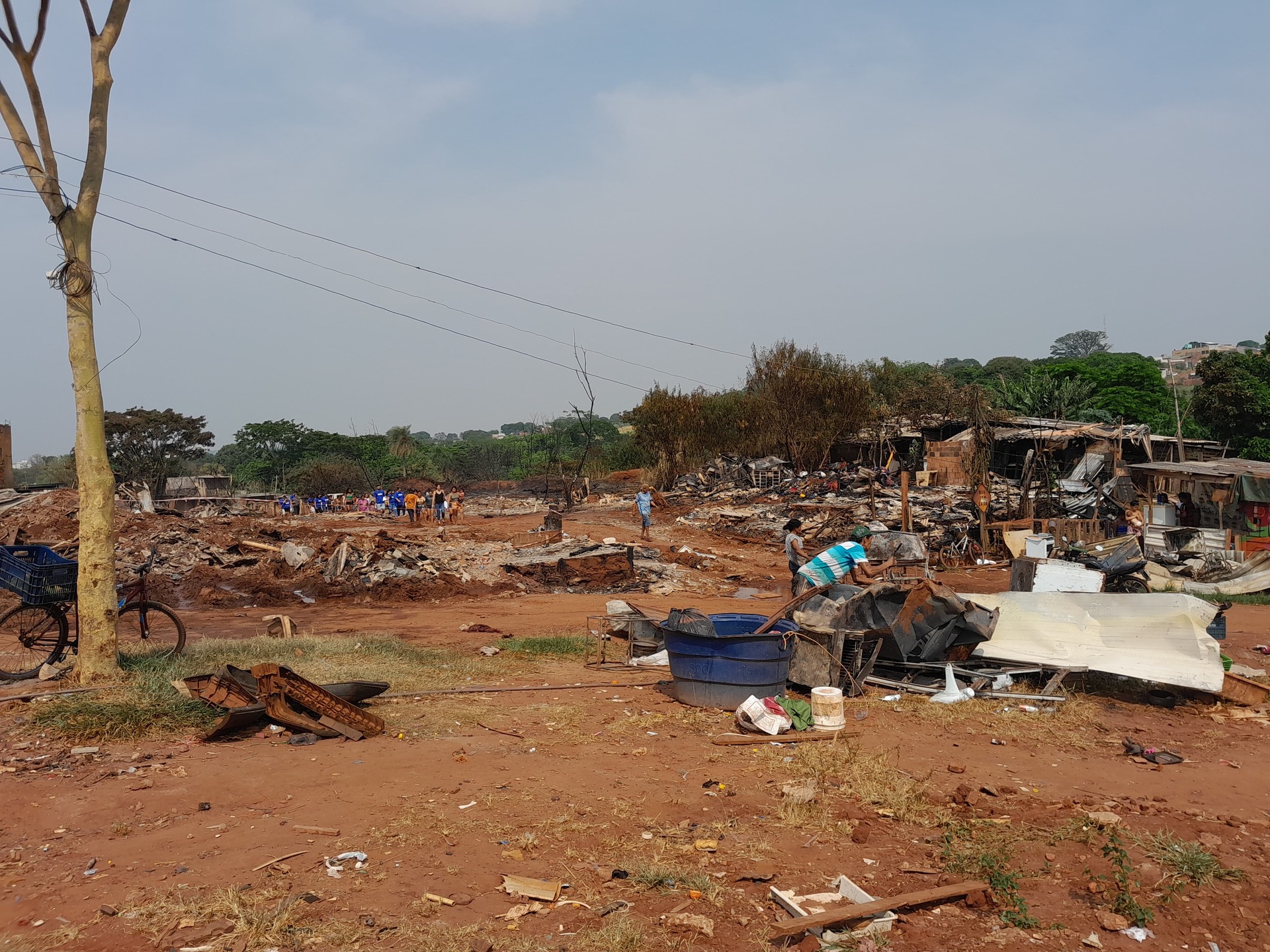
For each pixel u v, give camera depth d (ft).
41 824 17.85
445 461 257.14
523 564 67.82
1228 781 22.81
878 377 172.65
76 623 32.89
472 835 17.79
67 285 27.50
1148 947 14.52
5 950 12.94
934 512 92.94
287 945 13.35
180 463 209.97
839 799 20.54
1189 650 30.25
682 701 29.07
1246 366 145.69
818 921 14.47
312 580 63.72
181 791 19.77
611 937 13.80
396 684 30.83
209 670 29.30
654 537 94.68
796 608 32.60
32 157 27.22
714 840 17.80
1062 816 19.72
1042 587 39.93
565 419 265.13
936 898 15.57
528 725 26.25
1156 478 88.38
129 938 13.43
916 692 30.96
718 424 149.89
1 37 26.40
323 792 19.93
